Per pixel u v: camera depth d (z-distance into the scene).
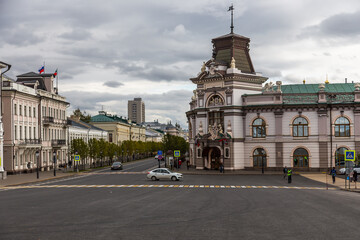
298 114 65.94
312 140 65.31
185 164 99.88
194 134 80.62
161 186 42.91
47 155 79.19
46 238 17.17
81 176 61.34
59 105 86.56
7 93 65.06
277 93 66.31
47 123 78.12
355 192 38.09
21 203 28.52
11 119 64.94
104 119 144.12
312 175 59.88
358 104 64.06
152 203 28.44
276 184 46.09
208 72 71.44
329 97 65.50
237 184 45.84
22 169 68.25
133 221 21.17
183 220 21.50
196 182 48.47
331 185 44.78
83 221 21.16
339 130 65.00
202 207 26.45
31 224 20.33
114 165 78.62
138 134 187.50
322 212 24.45
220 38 73.25
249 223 20.67
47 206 26.86
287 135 66.31
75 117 114.81
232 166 67.69
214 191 37.62
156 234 17.94
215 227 19.58
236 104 68.62
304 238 17.27
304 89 73.56
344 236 17.67
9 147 64.75
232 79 68.56
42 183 48.38
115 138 142.75
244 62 72.50
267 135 67.19
